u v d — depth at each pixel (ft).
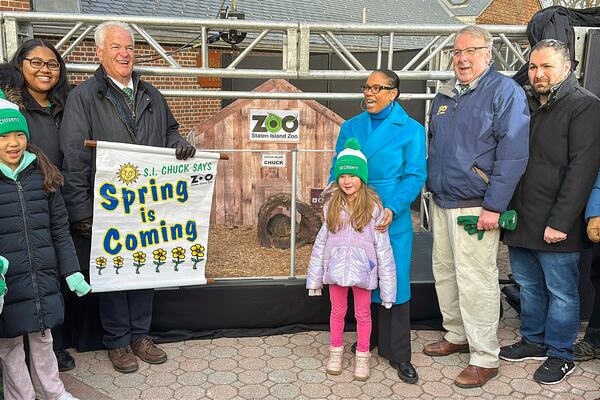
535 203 10.12
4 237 8.13
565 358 10.59
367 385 10.40
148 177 10.67
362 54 28.78
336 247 10.11
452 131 10.14
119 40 10.00
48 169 8.71
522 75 12.23
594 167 9.50
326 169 18.62
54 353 10.04
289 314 12.65
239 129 18.29
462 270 10.32
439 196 10.58
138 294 11.15
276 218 16.58
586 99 9.57
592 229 9.66
